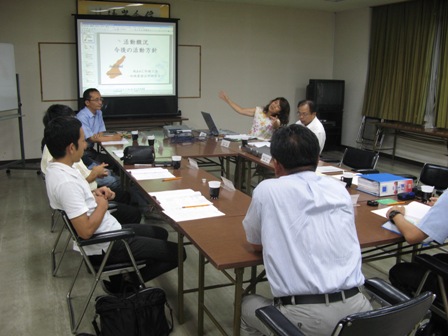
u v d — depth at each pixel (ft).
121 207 9.91
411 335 5.07
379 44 23.70
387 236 6.49
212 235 6.37
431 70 21.08
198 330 7.48
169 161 11.39
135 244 7.45
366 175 9.44
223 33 23.97
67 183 6.62
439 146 21.01
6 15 19.75
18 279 9.58
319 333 4.78
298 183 5.12
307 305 4.79
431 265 5.97
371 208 7.97
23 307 8.46
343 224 5.04
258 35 24.80
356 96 25.70
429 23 20.81
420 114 21.57
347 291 4.86
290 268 4.84
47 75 20.92
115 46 21.39
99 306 6.84
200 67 23.84
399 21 22.44
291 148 5.22
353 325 3.92
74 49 21.12
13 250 11.08
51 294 8.96
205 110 24.48
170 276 9.82
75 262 10.41
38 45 20.49
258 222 5.27
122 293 7.50
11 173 19.24
